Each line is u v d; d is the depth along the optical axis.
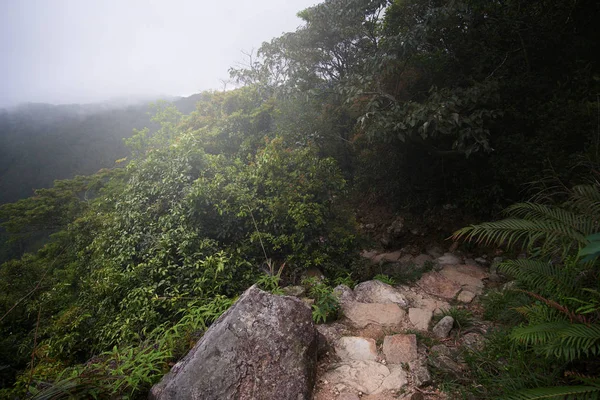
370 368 2.65
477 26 6.69
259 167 5.56
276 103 9.16
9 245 22.89
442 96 5.56
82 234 8.34
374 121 5.97
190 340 2.95
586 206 2.41
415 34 5.71
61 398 2.19
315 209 5.32
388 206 8.69
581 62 5.70
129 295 4.18
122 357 2.60
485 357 2.54
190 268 4.46
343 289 4.22
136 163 7.00
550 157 5.06
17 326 6.60
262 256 5.24
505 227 2.31
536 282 2.45
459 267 5.39
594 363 2.04
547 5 6.29
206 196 5.00
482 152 6.01
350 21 8.08
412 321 3.47
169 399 2.09
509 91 6.00
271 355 2.29
